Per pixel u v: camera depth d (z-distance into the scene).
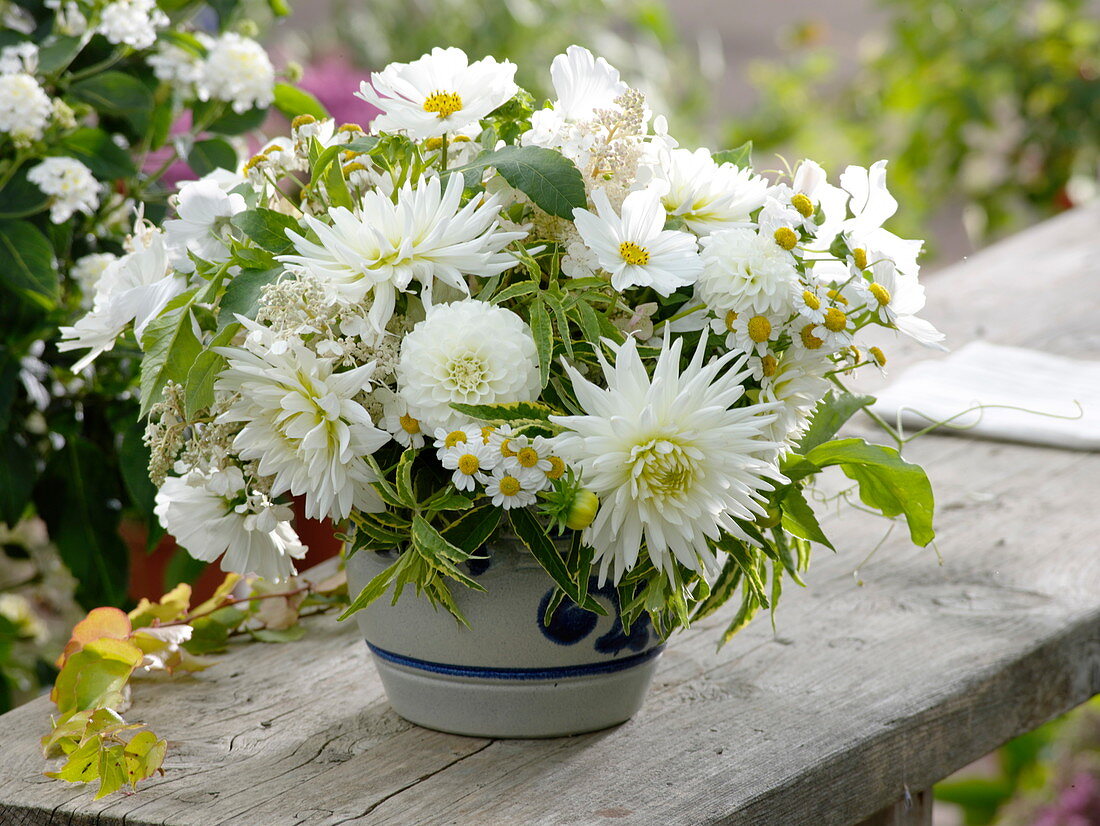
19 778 1.66
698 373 1.54
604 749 1.67
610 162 1.58
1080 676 1.86
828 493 2.12
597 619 1.64
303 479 1.56
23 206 2.18
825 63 6.44
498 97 1.59
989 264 3.48
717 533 1.56
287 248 1.58
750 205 1.61
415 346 1.54
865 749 1.68
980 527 2.04
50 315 2.28
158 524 2.26
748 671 1.78
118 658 1.73
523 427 1.54
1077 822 3.15
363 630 1.70
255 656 1.84
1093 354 2.69
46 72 2.28
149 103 2.32
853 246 1.60
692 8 10.72
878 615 1.87
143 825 1.60
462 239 1.54
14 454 2.35
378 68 5.42
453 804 1.61
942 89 5.66
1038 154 5.75
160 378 1.58
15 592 3.07
